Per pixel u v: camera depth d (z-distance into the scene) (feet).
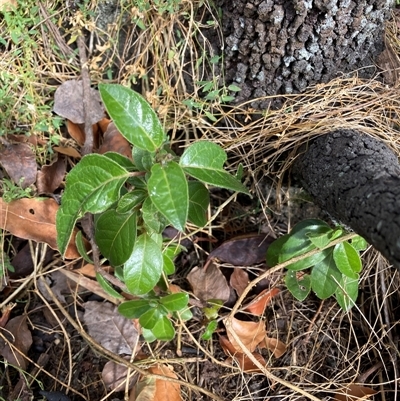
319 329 1.90
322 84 1.71
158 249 1.49
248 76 1.72
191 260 1.95
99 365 1.80
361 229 1.32
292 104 1.74
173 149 1.90
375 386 1.84
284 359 1.88
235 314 1.87
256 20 1.57
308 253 1.60
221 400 1.71
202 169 1.37
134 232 1.43
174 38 1.82
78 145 1.88
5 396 1.72
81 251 1.62
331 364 1.88
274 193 1.89
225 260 1.88
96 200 1.33
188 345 1.85
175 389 1.74
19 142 1.78
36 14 1.83
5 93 1.78
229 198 1.83
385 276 1.91
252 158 1.82
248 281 1.89
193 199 1.55
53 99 1.87
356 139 1.59
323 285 1.69
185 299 1.57
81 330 1.73
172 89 1.85
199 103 1.78
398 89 1.80
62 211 1.34
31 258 1.84
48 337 1.83
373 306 1.92
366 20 1.56
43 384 1.77
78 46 1.87
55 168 1.84
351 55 1.67
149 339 1.71
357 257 1.59
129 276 1.48
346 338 1.91
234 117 1.83
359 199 1.35
